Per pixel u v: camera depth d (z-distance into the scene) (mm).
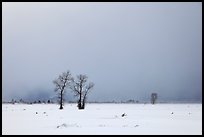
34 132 24875
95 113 52656
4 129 27062
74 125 29750
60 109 72875
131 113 53500
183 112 57875
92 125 30344
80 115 46688
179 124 31750
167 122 34094
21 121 35406
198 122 34188
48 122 33969
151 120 36781
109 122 33875
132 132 24812
